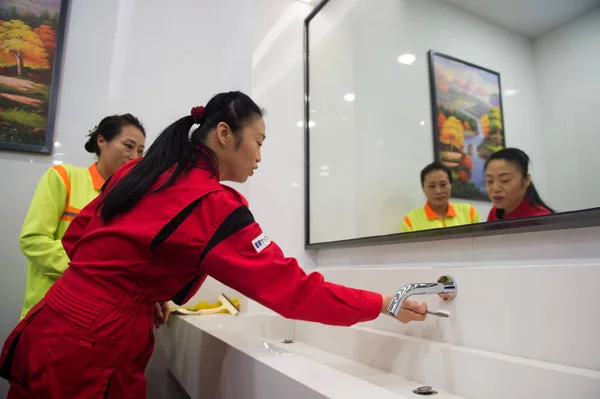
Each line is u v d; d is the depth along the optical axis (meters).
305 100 1.81
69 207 1.18
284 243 1.67
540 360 0.72
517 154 1.03
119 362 0.69
